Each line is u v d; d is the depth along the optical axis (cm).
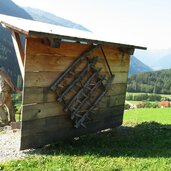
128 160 960
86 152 1034
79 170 849
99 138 1269
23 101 1011
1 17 1212
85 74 1201
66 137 1193
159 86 18262
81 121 1217
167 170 866
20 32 1062
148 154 1038
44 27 1104
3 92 1502
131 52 1436
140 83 19412
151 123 1670
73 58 1146
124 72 1466
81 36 1077
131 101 13338
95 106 1293
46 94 1077
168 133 1404
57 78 1102
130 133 1395
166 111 5656
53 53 1070
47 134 1108
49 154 1020
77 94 1172
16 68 14975
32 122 1048
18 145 1132
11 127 1423
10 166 877
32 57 1012
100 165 902
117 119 1487
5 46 16400
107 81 1341
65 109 1143
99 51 1272
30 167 880
